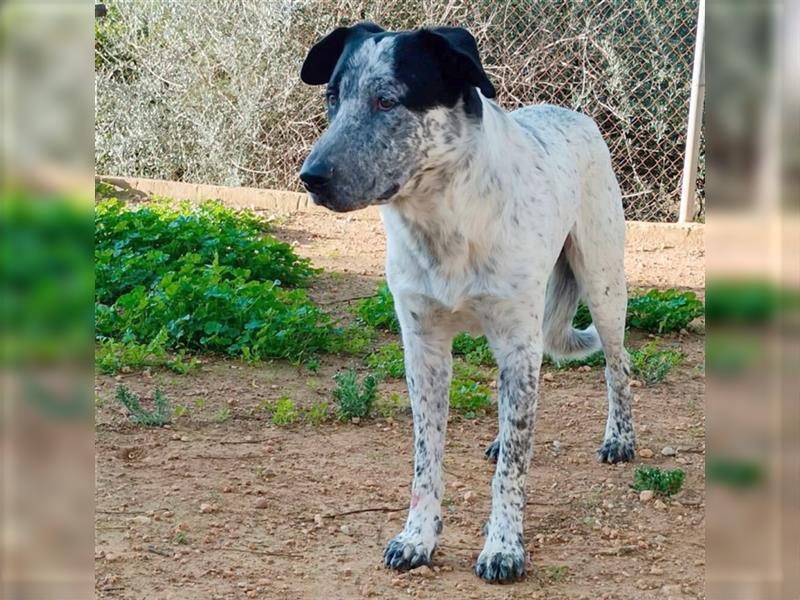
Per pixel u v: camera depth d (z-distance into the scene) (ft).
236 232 28.19
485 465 15.14
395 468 14.78
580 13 33.45
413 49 10.84
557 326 15.40
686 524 13.07
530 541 12.46
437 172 11.04
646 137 33.53
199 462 14.69
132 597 10.55
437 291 11.59
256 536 12.30
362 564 11.65
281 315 20.95
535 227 11.88
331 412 17.17
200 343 20.17
